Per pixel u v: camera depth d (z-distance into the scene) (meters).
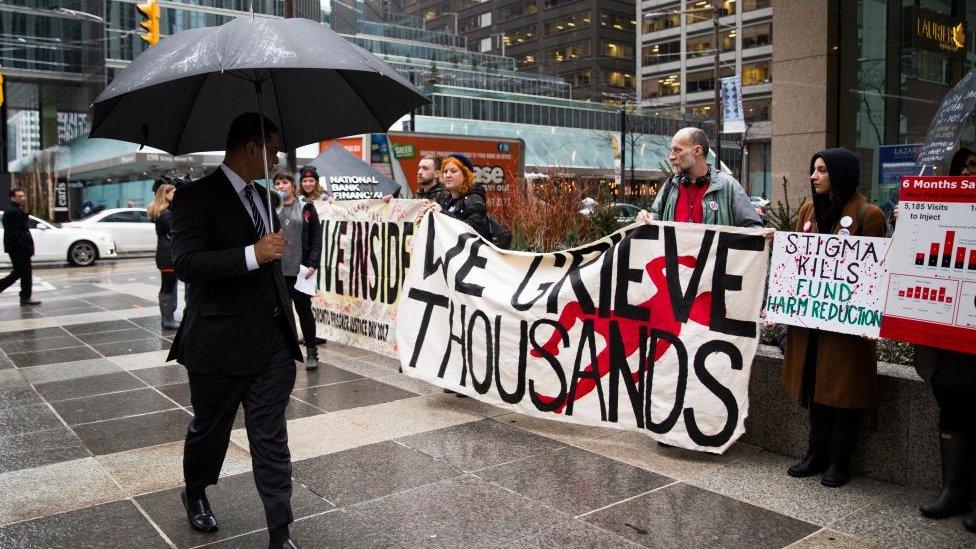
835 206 3.78
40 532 3.40
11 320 10.13
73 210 53.81
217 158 41.41
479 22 129.50
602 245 4.80
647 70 91.62
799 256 3.82
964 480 3.43
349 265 7.41
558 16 114.62
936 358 3.34
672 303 4.38
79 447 4.67
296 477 4.07
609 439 4.74
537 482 3.97
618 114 63.88
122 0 51.59
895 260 3.39
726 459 4.31
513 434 4.85
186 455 3.26
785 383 4.00
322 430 4.95
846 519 3.45
